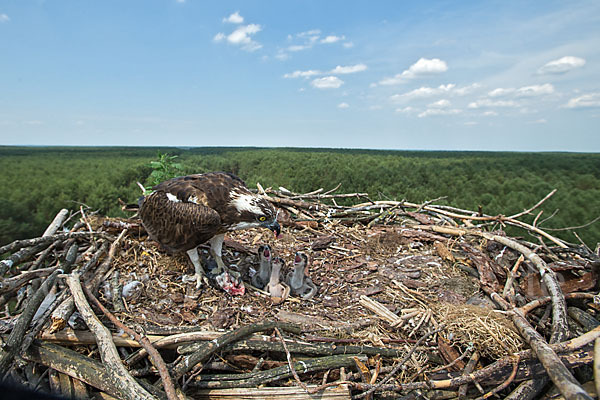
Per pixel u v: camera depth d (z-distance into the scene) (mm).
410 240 1050
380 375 580
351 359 583
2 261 695
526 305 695
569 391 434
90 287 700
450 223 1171
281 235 1078
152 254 872
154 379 570
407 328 678
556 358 495
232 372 596
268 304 747
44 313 608
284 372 557
